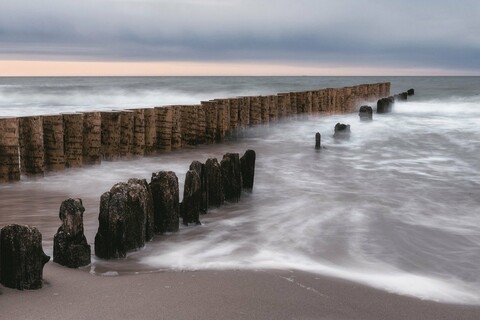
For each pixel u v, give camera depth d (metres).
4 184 8.62
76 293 4.09
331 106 23.97
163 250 5.49
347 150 13.73
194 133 13.01
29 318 3.59
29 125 8.88
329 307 4.07
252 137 16.17
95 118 9.91
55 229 6.21
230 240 5.94
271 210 7.37
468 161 12.18
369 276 4.89
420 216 7.29
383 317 3.94
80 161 9.71
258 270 4.91
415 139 15.81
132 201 5.28
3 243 4.03
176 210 6.10
